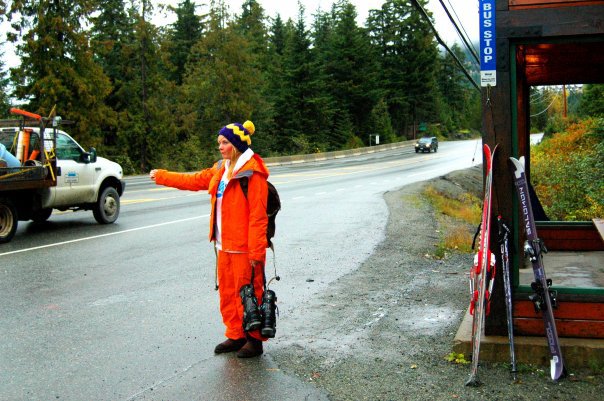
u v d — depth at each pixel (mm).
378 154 68812
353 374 4828
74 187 13203
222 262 5211
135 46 56625
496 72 5059
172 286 7984
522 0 4934
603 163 19656
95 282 8211
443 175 32875
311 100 73875
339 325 6203
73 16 48844
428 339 5684
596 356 4758
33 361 5203
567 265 7387
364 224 14016
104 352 5422
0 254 10234
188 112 62281
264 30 89875
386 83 94125
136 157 58250
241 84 66062
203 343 5660
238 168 5066
